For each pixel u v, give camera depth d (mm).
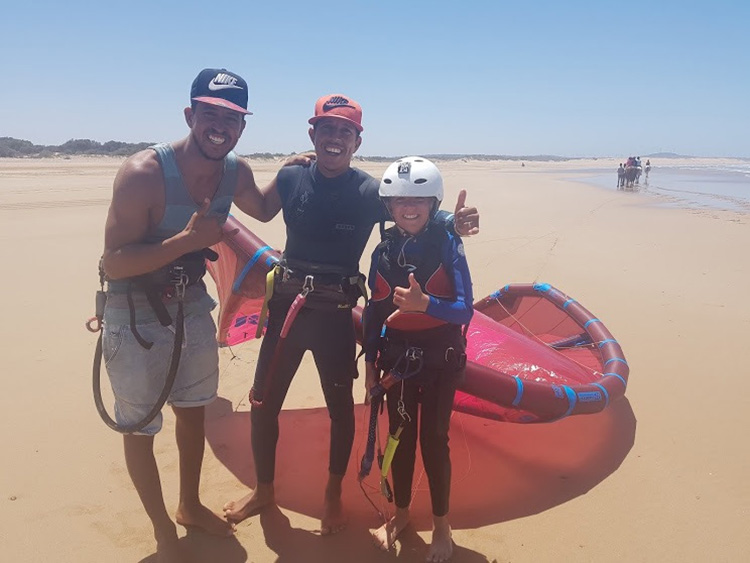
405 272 3000
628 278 9023
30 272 8711
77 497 3543
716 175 56375
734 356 5812
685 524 3381
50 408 4582
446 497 3049
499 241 12375
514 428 4402
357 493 3654
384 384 2969
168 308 2953
